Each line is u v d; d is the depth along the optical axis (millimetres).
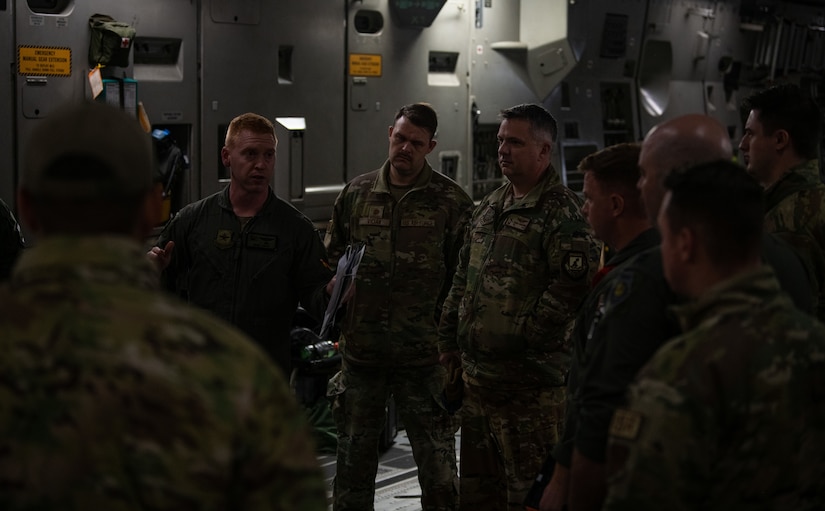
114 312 1370
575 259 3525
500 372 3680
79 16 5090
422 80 6895
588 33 8219
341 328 4285
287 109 6129
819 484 1814
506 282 3668
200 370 1347
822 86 11430
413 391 4238
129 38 5137
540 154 3682
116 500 1318
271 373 1410
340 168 6473
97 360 1336
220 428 1331
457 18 7047
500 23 7355
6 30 4840
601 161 2650
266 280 3820
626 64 8789
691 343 1734
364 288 4207
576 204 3645
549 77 7516
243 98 5898
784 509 1771
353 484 4250
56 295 1381
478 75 7266
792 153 3107
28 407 1339
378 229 4223
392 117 6746
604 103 8734
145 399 1322
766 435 1717
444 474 4238
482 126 7461
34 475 1329
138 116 5320
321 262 3883
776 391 1715
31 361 1350
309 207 6281
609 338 2180
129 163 1448
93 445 1322
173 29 5516
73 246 1416
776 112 3102
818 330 1805
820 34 11312
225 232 3838
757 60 10406
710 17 9625
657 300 2137
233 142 3789
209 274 3850
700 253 1799
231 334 1418
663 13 9047
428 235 4211
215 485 1330
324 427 5633
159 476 1312
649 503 1678
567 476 2455
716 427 1689
